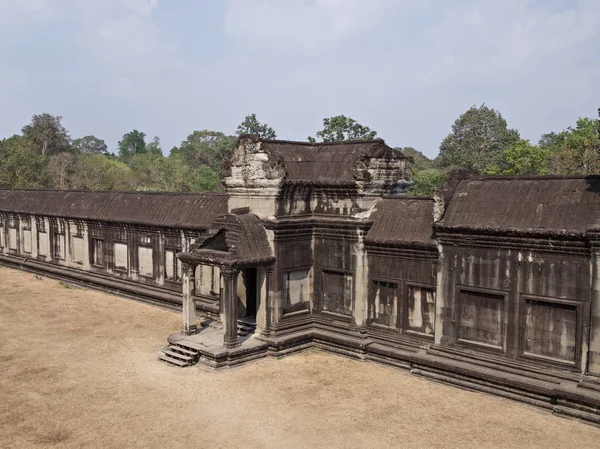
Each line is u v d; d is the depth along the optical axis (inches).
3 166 2738.7
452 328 774.5
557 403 655.1
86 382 760.3
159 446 584.1
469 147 2792.8
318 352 908.0
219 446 584.7
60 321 1074.1
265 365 838.5
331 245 924.6
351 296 903.1
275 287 889.5
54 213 1471.5
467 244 748.0
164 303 1181.1
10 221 1683.1
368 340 876.6
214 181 3248.0
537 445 582.9
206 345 858.8
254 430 620.4
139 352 893.2
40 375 783.1
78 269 1429.6
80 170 3452.3
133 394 720.3
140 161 4468.5
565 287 669.9
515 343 714.2
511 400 698.2
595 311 641.0
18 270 1611.7
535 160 2329.0
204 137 5098.4
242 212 911.0
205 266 1079.0
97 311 1153.4
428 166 3996.1
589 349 649.0
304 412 666.8
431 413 663.8
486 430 618.2
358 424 634.8
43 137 3909.9
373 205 902.4
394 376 792.3
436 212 782.5
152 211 1222.3
